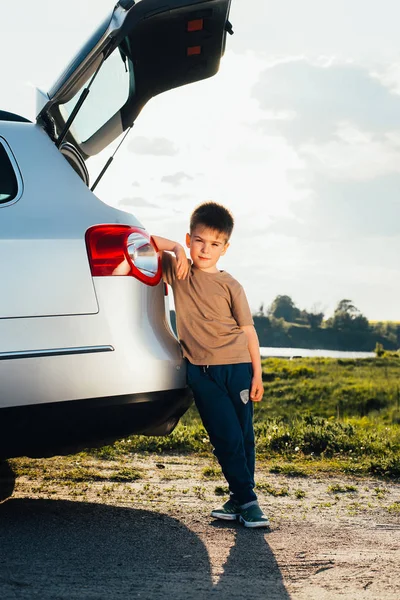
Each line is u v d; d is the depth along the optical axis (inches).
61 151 151.9
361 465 242.4
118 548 133.4
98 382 134.5
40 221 137.6
